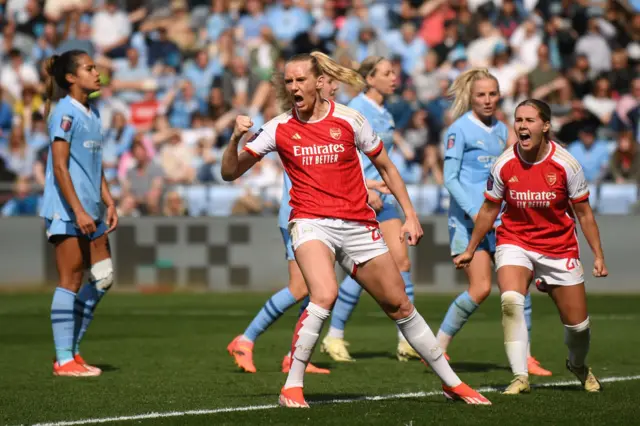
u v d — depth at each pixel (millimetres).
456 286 48000
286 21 62625
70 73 24047
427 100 56875
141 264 49438
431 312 40188
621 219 48344
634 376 23328
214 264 49438
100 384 22344
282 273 49219
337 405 18562
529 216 20125
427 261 48125
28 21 64750
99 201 24484
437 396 20062
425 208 48781
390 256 18172
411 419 16953
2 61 63000
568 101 57375
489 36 60500
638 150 51281
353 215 17953
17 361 26703
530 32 60875
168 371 24719
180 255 49500
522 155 19938
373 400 19328
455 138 25609
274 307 24781
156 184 50594
